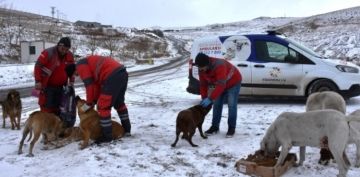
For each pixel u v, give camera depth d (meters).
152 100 14.03
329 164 6.36
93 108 7.60
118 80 7.48
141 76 26.45
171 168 6.20
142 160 6.54
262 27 130.50
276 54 11.81
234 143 7.62
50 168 6.27
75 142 7.68
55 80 8.34
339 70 11.39
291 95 11.75
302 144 5.87
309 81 11.55
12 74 26.97
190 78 12.48
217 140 7.85
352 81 11.38
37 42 41.56
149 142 7.62
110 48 53.97
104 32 78.38
